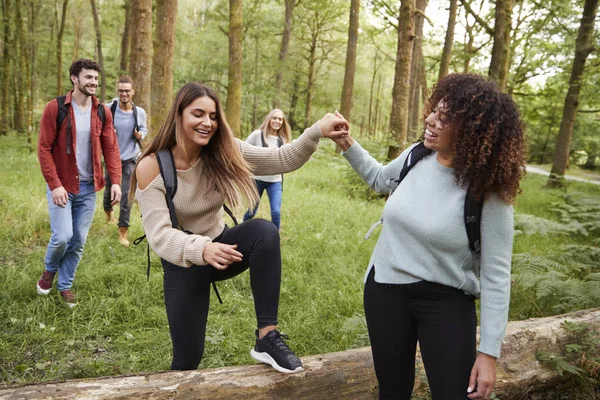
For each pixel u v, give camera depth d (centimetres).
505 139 161
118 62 2897
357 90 3975
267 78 2650
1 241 499
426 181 180
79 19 2927
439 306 177
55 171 357
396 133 1044
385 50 4350
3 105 1780
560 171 1609
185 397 210
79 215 385
